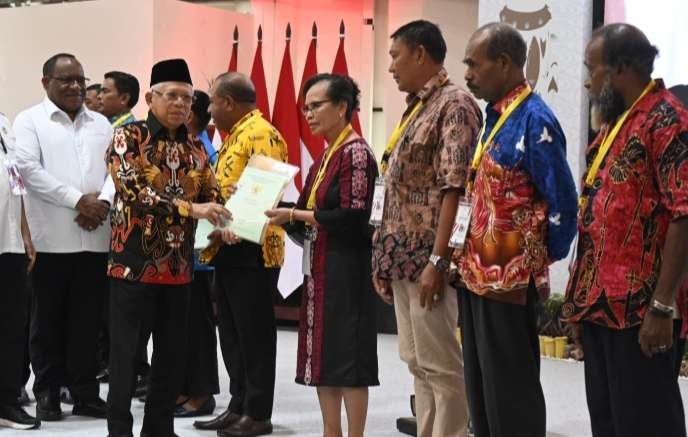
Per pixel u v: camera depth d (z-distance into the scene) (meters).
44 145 5.20
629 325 2.75
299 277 8.67
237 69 9.45
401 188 3.66
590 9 7.48
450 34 8.98
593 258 2.84
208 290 5.30
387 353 7.62
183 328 4.32
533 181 3.08
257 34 9.61
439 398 3.69
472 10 8.95
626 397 2.78
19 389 4.96
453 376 3.68
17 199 4.84
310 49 9.11
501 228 3.11
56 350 5.20
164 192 4.19
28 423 4.92
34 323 5.17
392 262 3.66
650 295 2.74
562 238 3.07
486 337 3.14
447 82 3.69
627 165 2.75
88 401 5.25
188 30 9.06
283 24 9.54
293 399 5.83
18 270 4.86
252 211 4.31
